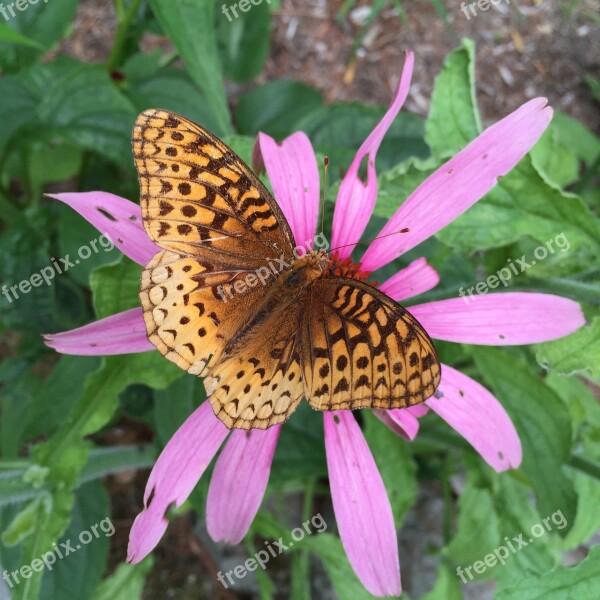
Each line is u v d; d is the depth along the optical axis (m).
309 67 0.28
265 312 0.11
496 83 0.28
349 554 0.12
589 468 0.17
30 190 0.23
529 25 0.28
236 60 0.24
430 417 0.18
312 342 0.11
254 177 0.11
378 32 0.28
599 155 0.23
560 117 0.25
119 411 0.21
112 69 0.21
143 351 0.13
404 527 0.23
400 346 0.10
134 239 0.12
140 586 0.18
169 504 0.11
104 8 0.27
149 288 0.10
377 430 0.17
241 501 0.12
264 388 0.10
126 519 0.23
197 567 0.23
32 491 0.14
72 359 0.18
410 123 0.21
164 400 0.16
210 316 0.11
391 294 0.13
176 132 0.10
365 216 0.13
